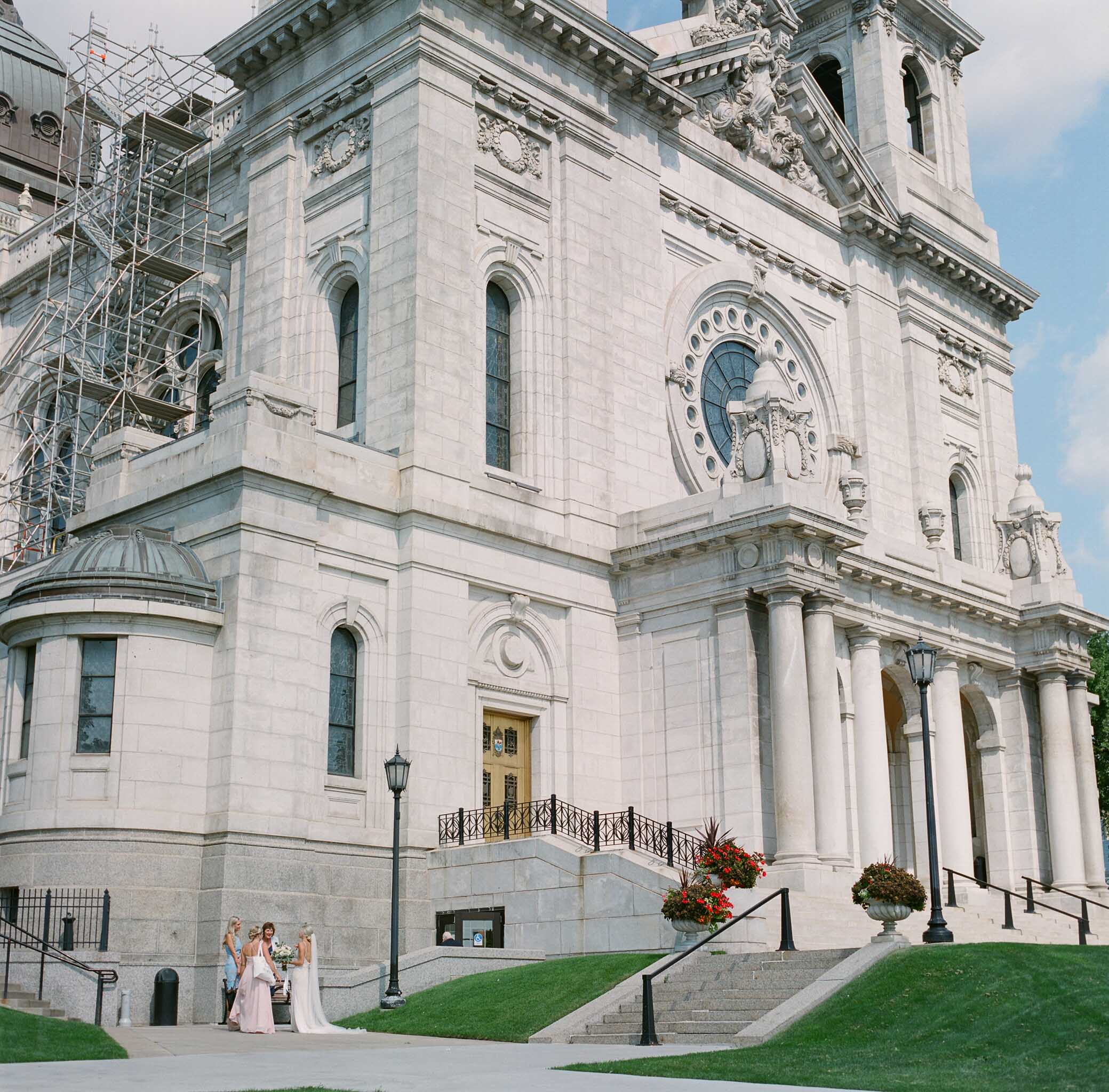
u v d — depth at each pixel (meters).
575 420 40.31
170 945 29.73
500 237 39.91
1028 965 23.58
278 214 41.97
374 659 34.53
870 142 59.12
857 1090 16.47
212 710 31.41
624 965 27.30
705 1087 16.08
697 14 52.81
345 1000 28.73
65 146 77.31
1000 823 46.47
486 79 40.12
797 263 51.22
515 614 37.56
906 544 43.50
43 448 51.81
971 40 64.75
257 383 33.09
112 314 49.53
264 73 43.44
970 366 58.38
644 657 39.25
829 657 37.16
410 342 36.72
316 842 31.84
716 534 37.22
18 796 30.95
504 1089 15.59
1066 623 47.25
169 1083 16.23
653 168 45.41
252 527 32.12
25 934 28.52
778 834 35.16
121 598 30.73
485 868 32.78
